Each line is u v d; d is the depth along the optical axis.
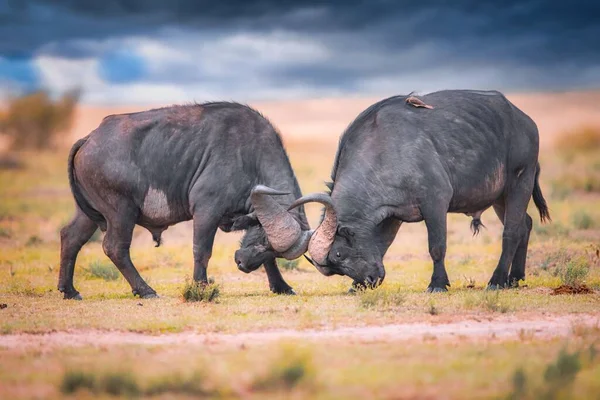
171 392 33.00
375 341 40.81
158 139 56.09
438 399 31.95
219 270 74.88
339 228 55.41
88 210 57.28
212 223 55.94
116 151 55.62
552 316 47.38
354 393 32.56
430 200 55.91
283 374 33.62
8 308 52.03
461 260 78.12
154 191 56.12
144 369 36.00
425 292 56.06
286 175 56.84
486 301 49.50
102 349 40.03
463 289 58.38
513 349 38.94
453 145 56.91
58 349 40.09
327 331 43.84
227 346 40.41
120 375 33.59
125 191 55.78
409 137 56.34
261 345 40.50
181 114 56.97
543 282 61.22
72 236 58.03
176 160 56.06
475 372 35.00
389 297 51.47
